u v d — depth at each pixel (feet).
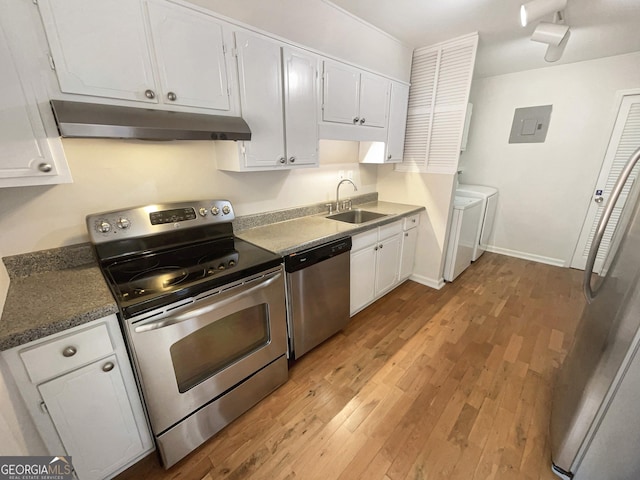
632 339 3.17
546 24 6.11
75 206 4.45
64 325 3.06
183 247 5.26
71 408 3.34
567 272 11.23
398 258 9.07
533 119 11.40
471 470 4.22
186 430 4.30
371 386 5.75
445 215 9.09
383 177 10.27
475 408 5.24
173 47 4.04
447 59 8.05
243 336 4.83
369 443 4.63
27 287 3.81
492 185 13.01
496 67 10.71
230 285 4.32
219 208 5.68
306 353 6.71
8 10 2.90
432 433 4.78
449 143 8.51
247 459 4.40
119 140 4.67
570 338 7.22
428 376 6.00
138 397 3.92
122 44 3.63
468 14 6.44
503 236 13.24
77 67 3.37
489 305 8.76
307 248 5.78
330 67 6.24
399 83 8.33
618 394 3.38
